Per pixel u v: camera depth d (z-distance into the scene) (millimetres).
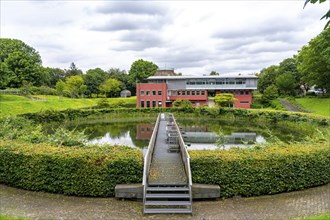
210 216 6578
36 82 60656
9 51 59062
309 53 38625
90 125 32344
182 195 7355
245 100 49938
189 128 29656
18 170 8188
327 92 46469
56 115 33969
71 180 7789
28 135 11008
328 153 8953
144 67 77500
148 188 7609
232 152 8531
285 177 8172
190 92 50625
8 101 38094
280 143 10352
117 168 7836
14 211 6586
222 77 49594
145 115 43625
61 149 8469
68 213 6617
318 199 7695
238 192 7891
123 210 6922
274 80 64500
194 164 7945
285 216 6531
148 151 9016
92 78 72625
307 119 27141
